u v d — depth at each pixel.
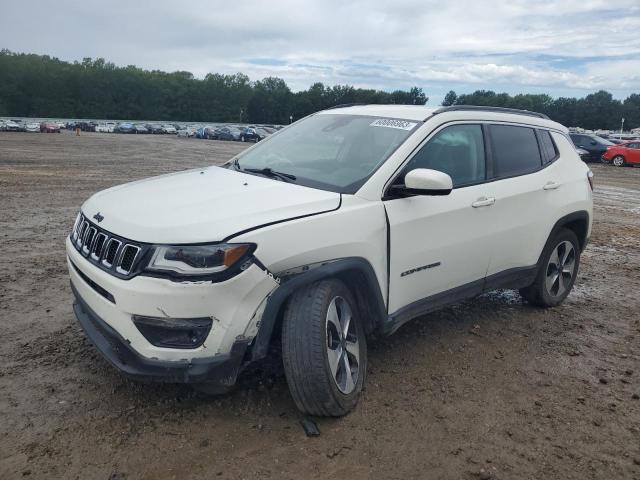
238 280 2.90
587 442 3.24
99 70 137.62
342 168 3.85
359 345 3.55
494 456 3.07
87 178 15.77
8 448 2.91
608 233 9.93
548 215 4.96
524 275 4.89
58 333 4.35
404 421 3.34
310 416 3.32
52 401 3.37
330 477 2.83
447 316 5.14
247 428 3.19
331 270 3.22
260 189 3.52
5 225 8.41
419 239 3.79
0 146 31.80
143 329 2.92
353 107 4.82
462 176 4.24
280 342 3.44
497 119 4.72
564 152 5.40
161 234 2.91
